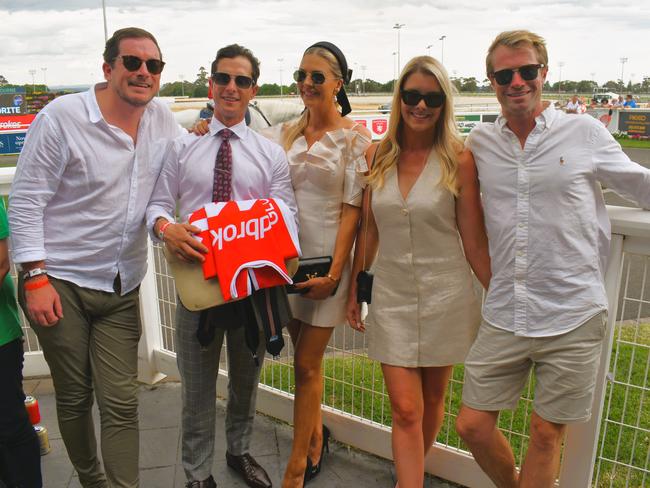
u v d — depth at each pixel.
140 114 2.24
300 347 2.53
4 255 2.12
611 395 2.22
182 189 2.32
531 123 1.94
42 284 2.13
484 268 2.24
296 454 2.54
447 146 2.15
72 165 2.13
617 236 2.06
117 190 2.20
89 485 2.46
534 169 1.92
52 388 3.62
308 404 2.53
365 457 2.89
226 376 3.37
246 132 2.34
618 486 2.43
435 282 2.24
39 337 2.23
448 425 2.70
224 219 2.14
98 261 2.24
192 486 2.49
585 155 1.88
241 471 2.72
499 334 2.06
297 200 2.47
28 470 2.29
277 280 2.18
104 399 2.28
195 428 2.47
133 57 2.06
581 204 1.89
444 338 2.27
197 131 2.33
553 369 1.97
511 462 2.23
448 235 2.23
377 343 2.33
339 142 2.40
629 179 1.84
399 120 2.21
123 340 2.33
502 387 2.09
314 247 2.46
